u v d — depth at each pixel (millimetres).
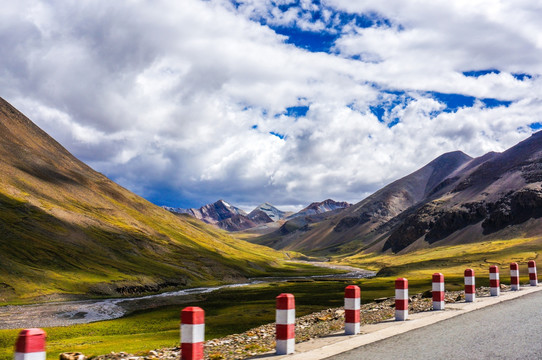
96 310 80688
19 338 7422
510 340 11734
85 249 158500
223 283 165750
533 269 30375
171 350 18594
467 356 10070
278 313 11391
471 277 22047
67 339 44156
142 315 69562
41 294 103000
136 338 40656
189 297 102875
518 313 16781
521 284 34875
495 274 24281
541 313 16594
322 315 33375
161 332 46344
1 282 105188
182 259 195000
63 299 102250
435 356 10133
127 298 107188
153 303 91500
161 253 195750
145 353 17516
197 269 183125
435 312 18344
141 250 187625
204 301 88125
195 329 9344
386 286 92000
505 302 20703
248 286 136375
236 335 24969
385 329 14258
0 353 37000
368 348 11273
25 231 151500
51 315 74375
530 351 10406
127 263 159000
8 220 155000
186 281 156500
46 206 189375
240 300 85938
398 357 10125
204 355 15781
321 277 196500
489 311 17688
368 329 14547
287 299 11359
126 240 190875
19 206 173875
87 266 139000
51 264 131375
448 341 11852
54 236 158875
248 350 16359
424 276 131125
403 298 16359
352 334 13742
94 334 49312
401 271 168250
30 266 123500
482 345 11211
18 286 105688
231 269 199250
